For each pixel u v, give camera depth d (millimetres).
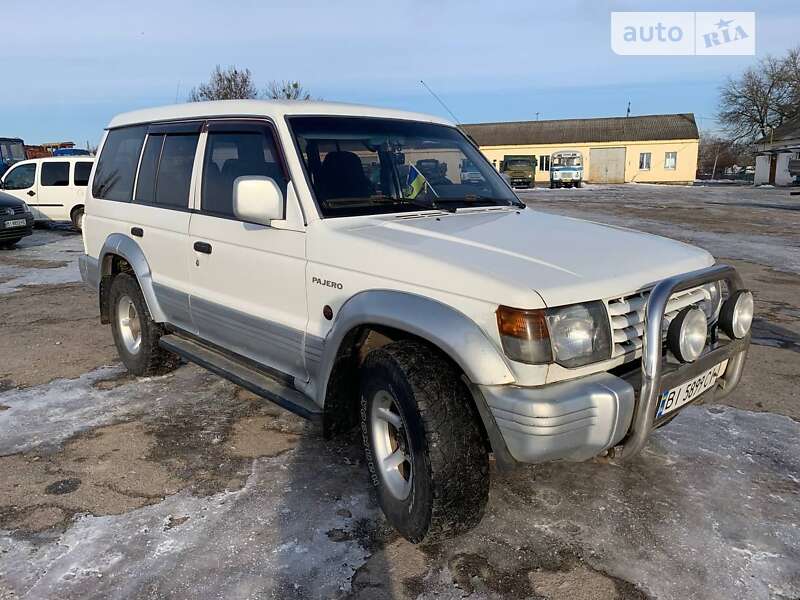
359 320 2947
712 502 3293
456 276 2689
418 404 2664
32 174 15992
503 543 2959
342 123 3762
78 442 4016
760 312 7297
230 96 33062
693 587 2656
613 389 2545
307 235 3314
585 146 54531
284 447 3938
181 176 4355
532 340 2484
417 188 3791
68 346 6102
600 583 2686
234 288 3857
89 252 5520
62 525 3115
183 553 2889
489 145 57094
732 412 4422
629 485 3461
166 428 4211
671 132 52938
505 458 2590
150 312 4730
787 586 2662
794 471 3609
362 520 3148
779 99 59344
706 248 12352
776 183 45219
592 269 2777
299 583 2688
